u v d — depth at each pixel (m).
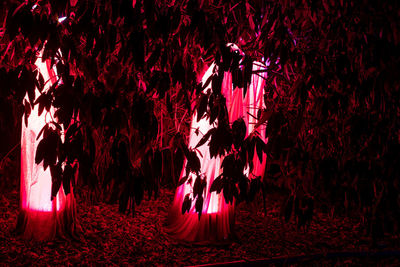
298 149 3.86
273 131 3.51
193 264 3.76
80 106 3.05
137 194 3.20
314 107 4.15
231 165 3.31
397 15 4.07
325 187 4.07
